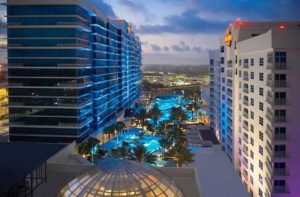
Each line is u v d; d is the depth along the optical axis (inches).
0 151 1455.5
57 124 3671.3
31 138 3713.1
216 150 3430.1
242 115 2736.2
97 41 4325.8
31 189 1352.1
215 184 2372.0
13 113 3698.3
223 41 3587.6
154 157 2893.7
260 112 2226.9
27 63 3629.4
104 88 4763.8
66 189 1039.6
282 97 1939.0
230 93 3181.6
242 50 2684.5
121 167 1073.5
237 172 2940.5
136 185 1010.1
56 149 1521.9
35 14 3563.0
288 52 1903.3
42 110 3678.6
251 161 2469.2
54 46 3582.7
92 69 4254.4
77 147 3452.3
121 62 5989.2
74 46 3563.0
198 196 1390.3
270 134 1988.2
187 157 2677.2
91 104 4215.1
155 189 1024.2
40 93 3654.0
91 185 1010.7
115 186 999.0
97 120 4377.5
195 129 4687.5
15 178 1155.9
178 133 3540.8
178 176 1523.1
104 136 4448.8
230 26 3159.5
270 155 1996.8
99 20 4382.4
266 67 2041.1
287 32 1887.3
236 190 2273.6
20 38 3604.8
